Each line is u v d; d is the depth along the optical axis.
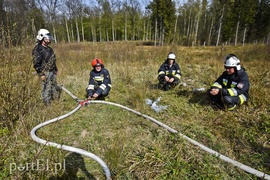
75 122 2.94
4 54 2.42
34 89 2.89
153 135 2.57
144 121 2.96
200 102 3.63
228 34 24.98
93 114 3.21
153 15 27.28
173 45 10.65
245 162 2.06
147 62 8.09
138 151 2.24
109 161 2.04
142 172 1.91
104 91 3.77
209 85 4.80
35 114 2.91
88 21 38.62
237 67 3.06
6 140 2.18
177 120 2.98
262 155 2.13
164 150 2.23
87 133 2.64
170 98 3.88
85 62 7.34
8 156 2.01
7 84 2.45
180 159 2.05
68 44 9.88
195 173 1.89
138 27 39.16
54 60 3.30
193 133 2.60
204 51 13.09
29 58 2.73
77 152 2.11
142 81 5.02
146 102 3.66
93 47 9.50
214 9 30.45
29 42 2.78
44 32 2.99
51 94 3.54
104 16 37.16
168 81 4.28
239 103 3.18
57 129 2.70
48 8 25.67
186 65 7.75
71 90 4.48
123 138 2.44
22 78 2.62
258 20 27.83
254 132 2.56
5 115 2.50
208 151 2.20
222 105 3.30
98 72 3.81
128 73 5.45
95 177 1.87
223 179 1.82
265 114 2.98
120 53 8.39
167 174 1.89
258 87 3.88
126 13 37.12
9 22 2.56
